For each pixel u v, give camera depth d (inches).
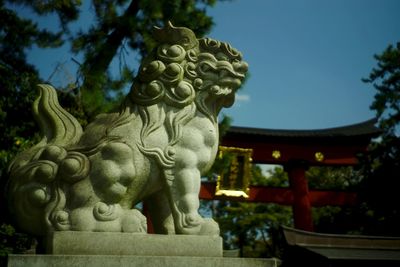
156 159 118.0
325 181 1009.5
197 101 128.0
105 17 350.9
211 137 126.6
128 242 108.6
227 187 656.4
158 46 130.5
